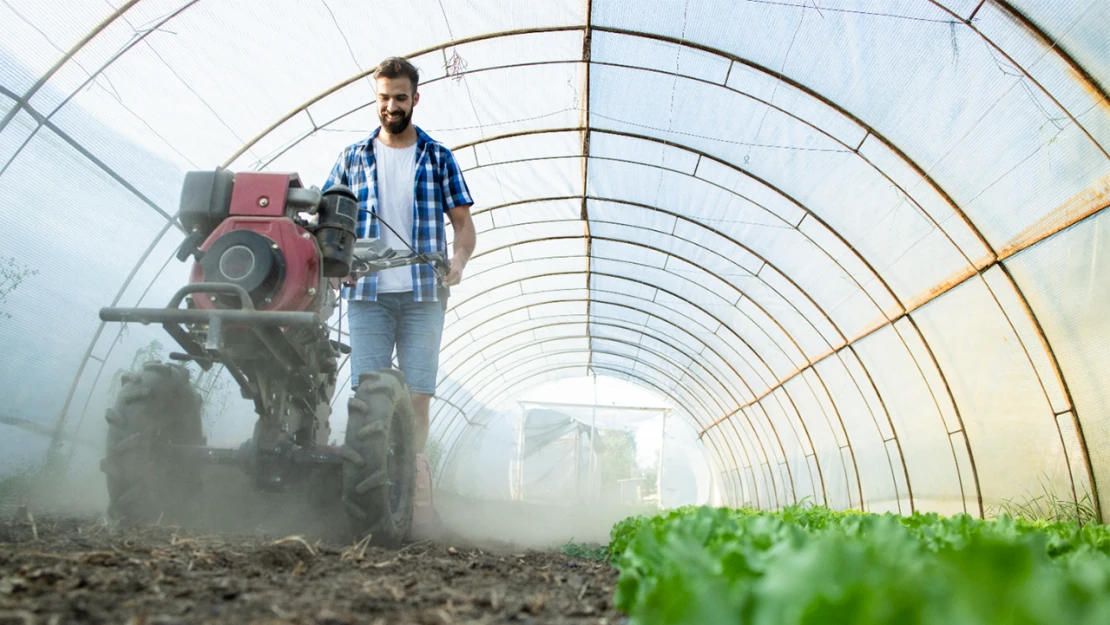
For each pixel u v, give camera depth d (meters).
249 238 3.80
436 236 5.08
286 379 4.18
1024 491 8.64
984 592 0.83
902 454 11.61
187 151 7.54
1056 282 7.47
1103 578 1.07
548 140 10.16
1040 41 6.17
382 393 4.19
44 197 6.56
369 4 7.14
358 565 3.12
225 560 2.93
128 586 2.30
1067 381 7.76
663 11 7.65
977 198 7.82
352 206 4.21
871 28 6.94
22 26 5.67
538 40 8.23
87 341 7.54
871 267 10.07
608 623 2.13
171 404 4.27
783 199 10.19
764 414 18.42
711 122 9.27
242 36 6.80
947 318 9.29
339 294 4.89
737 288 13.77
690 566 1.83
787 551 1.62
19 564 2.52
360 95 8.13
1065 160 6.78
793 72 7.96
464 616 2.16
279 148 8.35
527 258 14.37
